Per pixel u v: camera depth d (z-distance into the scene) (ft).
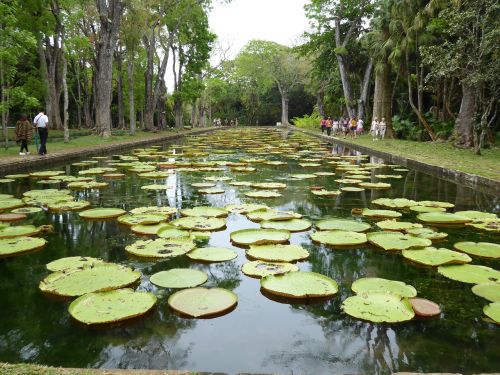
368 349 7.97
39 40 60.13
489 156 39.04
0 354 7.66
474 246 13.58
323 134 86.02
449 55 39.32
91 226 16.08
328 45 90.84
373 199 21.89
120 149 50.08
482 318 9.16
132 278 10.62
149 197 21.80
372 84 89.76
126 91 100.73
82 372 6.31
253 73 150.41
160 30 84.38
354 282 10.68
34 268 11.85
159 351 7.79
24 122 35.78
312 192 23.52
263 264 11.89
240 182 26.20
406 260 12.76
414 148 48.29
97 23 67.77
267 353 7.79
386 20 64.69
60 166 34.17
